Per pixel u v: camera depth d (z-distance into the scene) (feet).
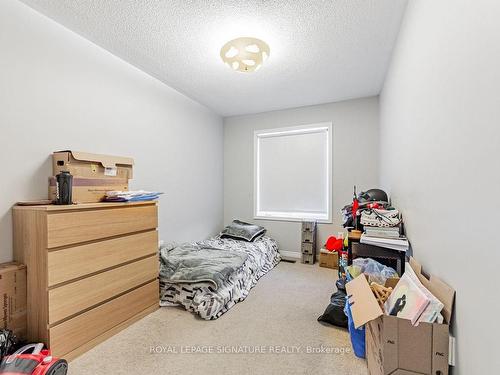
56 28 6.25
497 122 2.31
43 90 5.99
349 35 6.77
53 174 6.11
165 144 10.07
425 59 4.40
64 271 5.06
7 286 4.87
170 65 8.48
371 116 11.32
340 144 11.91
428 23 4.23
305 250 11.94
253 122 13.84
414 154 5.22
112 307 5.99
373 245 6.55
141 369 4.84
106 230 5.92
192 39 6.96
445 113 3.54
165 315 6.92
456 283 3.21
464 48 2.97
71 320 5.16
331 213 12.09
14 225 5.34
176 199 10.74
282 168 13.37
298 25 6.35
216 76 9.31
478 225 2.67
